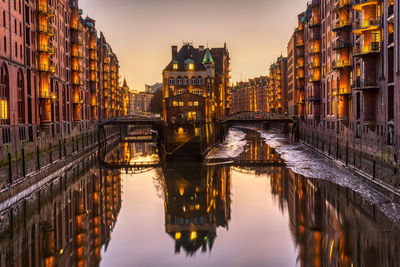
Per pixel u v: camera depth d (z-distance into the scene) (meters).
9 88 35.78
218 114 102.81
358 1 38.72
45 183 38.09
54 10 52.19
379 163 35.47
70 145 59.69
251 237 23.50
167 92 89.56
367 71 37.50
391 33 34.00
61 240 23.55
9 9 36.75
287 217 27.36
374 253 20.42
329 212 28.22
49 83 47.12
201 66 90.19
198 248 21.83
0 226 26.16
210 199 33.16
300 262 19.78
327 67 59.06
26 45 41.69
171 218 28.00
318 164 49.44
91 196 34.56
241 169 47.12
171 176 43.38
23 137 39.34
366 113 37.69
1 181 30.64
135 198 33.88
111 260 20.55
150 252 21.66
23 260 20.52
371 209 28.67
